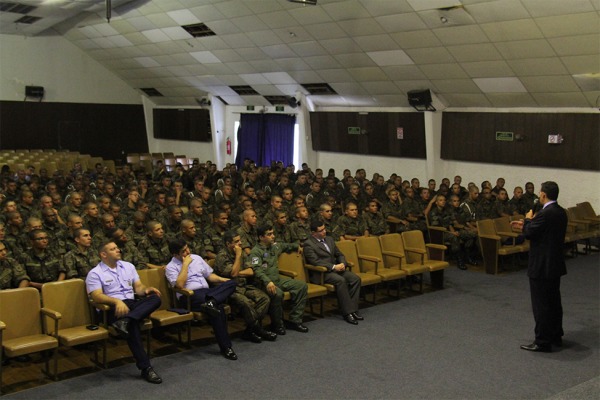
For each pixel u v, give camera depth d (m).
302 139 15.58
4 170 12.98
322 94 14.64
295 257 6.57
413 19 9.85
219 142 18.27
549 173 11.20
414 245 7.88
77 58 18.70
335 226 8.23
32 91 17.86
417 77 11.88
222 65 15.13
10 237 6.52
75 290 5.19
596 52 8.91
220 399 4.50
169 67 16.75
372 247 7.39
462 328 6.21
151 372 4.80
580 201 10.79
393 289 7.80
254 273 5.97
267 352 5.49
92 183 11.73
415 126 13.10
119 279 5.29
